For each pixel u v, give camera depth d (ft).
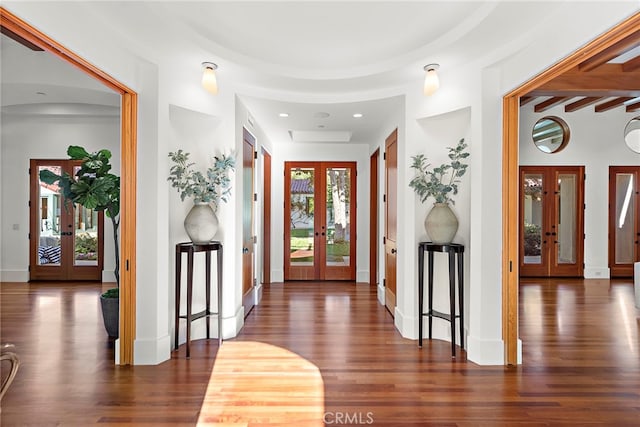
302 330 12.94
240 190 13.25
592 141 23.44
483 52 9.59
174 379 9.07
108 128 21.56
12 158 21.39
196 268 12.00
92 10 7.64
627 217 23.72
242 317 13.38
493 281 10.05
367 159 22.08
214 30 9.12
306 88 12.61
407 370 9.65
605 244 23.45
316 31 9.16
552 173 23.65
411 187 12.10
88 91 13.25
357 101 13.10
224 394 8.35
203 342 11.73
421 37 9.46
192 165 11.60
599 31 6.51
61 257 21.67
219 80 11.75
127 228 9.90
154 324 9.98
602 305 16.44
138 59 9.54
